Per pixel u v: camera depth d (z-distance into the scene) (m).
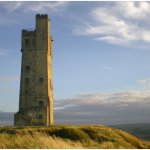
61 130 69.50
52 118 119.69
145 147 68.56
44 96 115.19
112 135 70.75
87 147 54.44
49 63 120.12
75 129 70.25
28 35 119.44
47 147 46.69
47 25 119.19
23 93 116.50
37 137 54.44
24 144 48.38
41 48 118.00
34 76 116.88
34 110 113.75
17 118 112.88
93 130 71.38
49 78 118.75
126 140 70.94
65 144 50.59
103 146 59.38
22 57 118.81
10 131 67.00
